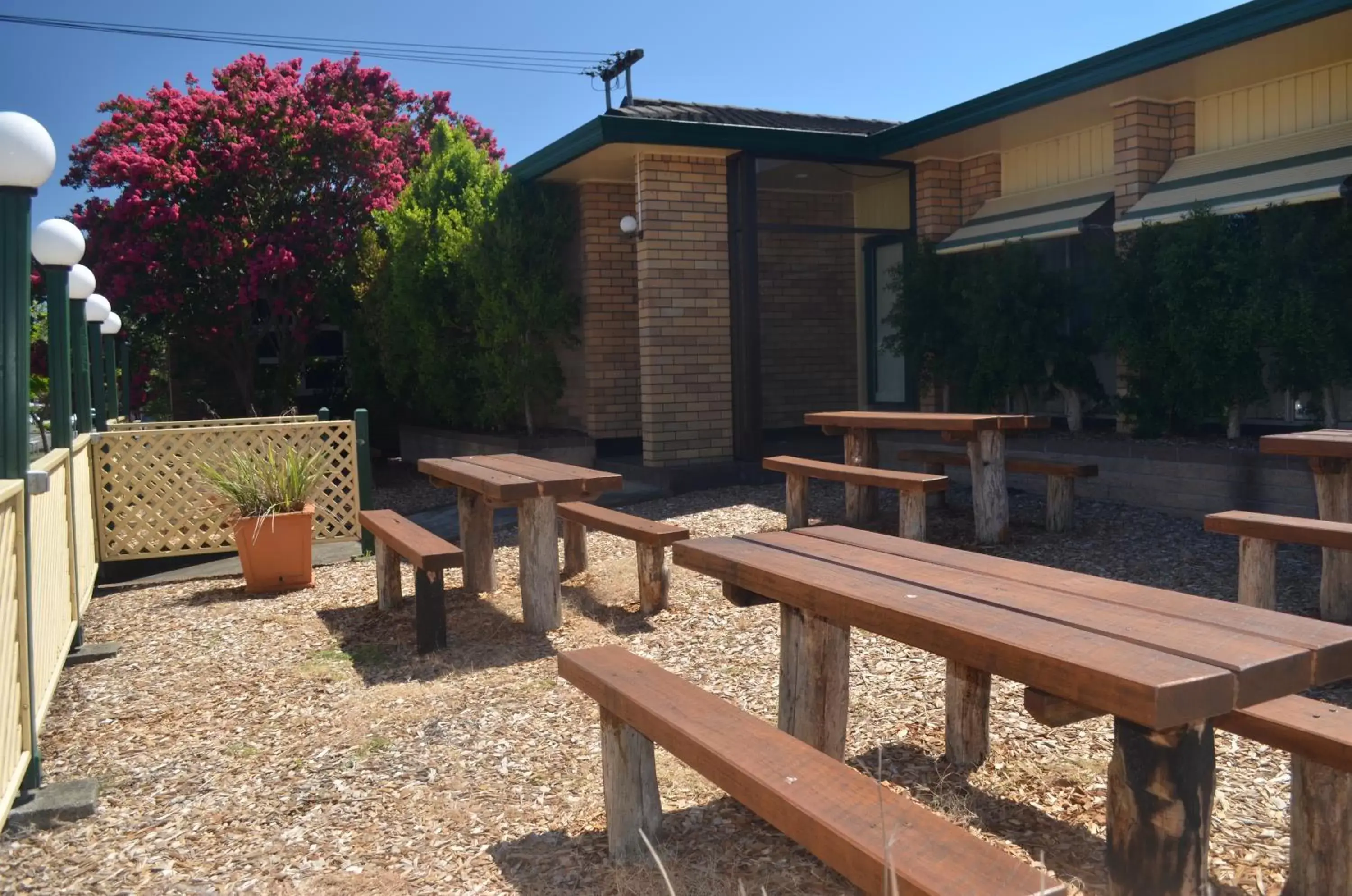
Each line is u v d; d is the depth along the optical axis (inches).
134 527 319.9
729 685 179.9
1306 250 277.4
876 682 175.9
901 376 485.1
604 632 218.4
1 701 134.3
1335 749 93.7
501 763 150.6
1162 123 362.9
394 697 182.7
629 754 119.0
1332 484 205.0
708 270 427.2
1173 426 346.9
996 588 113.5
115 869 125.0
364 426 337.7
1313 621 94.4
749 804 93.1
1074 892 104.5
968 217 451.5
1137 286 324.8
